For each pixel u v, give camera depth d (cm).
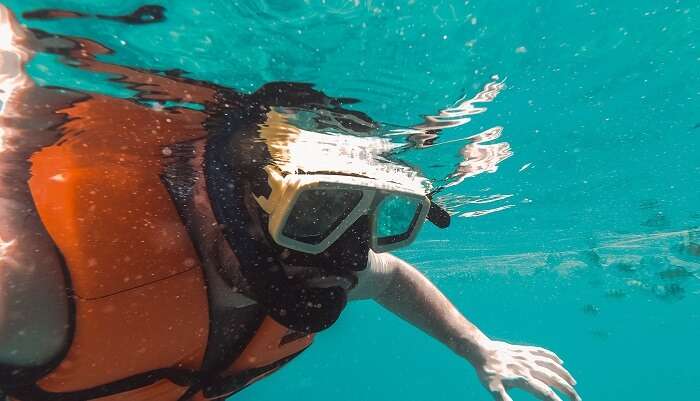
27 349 40
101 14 52
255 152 88
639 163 179
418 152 116
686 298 754
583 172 184
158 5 51
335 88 73
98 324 44
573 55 78
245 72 65
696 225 322
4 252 38
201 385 55
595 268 548
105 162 61
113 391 48
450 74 74
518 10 62
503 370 72
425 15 58
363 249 56
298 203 54
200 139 79
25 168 72
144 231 47
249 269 50
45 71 61
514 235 356
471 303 1079
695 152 168
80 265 43
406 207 66
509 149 133
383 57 66
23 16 51
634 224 321
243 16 54
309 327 51
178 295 49
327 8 54
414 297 76
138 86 66
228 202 50
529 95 92
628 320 1225
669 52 83
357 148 103
